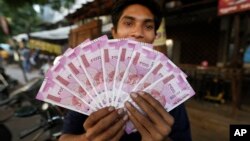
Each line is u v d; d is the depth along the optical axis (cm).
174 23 870
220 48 808
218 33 817
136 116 80
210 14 740
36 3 1037
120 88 83
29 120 507
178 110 110
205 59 839
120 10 106
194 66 771
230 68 602
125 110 82
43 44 989
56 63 82
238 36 615
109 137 80
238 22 605
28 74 1662
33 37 1027
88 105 83
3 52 2447
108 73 83
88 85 83
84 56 83
